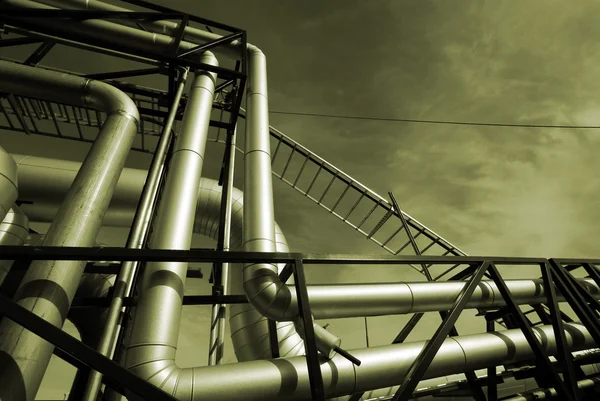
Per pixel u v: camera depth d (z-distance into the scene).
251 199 3.84
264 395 2.52
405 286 3.82
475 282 3.70
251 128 4.59
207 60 5.19
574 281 4.74
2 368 1.92
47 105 5.25
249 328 4.62
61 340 1.79
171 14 5.17
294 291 3.17
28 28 4.19
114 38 4.98
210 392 2.37
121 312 3.33
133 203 5.73
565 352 3.71
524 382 6.68
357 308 3.49
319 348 2.90
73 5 5.08
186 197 3.38
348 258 3.11
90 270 4.37
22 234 4.48
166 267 2.79
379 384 3.12
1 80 3.69
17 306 1.81
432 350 2.99
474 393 4.53
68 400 2.39
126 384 1.79
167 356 2.42
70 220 2.64
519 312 3.70
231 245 5.67
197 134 3.98
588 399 4.61
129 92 5.30
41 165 5.32
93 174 3.00
